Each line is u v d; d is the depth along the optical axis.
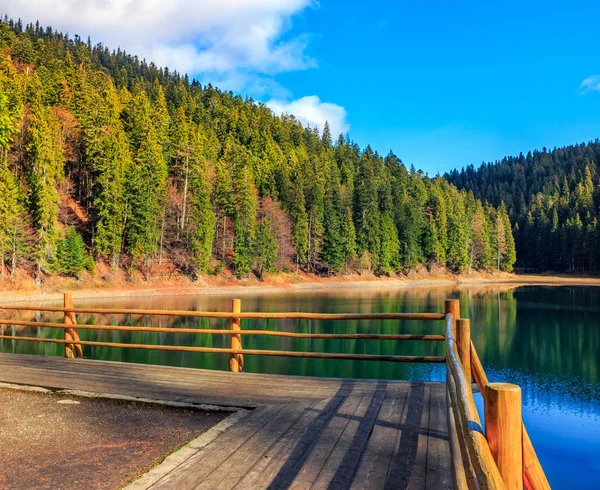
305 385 5.24
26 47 75.69
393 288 62.00
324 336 5.41
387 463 3.11
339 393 4.88
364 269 69.12
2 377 5.96
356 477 2.92
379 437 3.58
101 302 36.38
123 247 46.34
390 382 5.28
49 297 36.41
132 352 17.64
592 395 12.99
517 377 14.88
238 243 54.25
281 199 67.38
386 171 97.62
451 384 2.72
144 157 48.12
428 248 76.88
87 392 5.24
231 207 55.59
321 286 59.94
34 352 17.36
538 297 44.34
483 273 85.19
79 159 51.34
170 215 51.75
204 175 55.00
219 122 87.44
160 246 49.81
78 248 40.69
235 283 53.06
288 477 2.95
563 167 168.12
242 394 4.95
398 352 18.73
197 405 4.66
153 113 66.12
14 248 36.34
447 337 3.24
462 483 1.90
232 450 3.42
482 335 22.12
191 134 65.62
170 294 44.28
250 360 16.66
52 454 3.56
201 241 49.94
